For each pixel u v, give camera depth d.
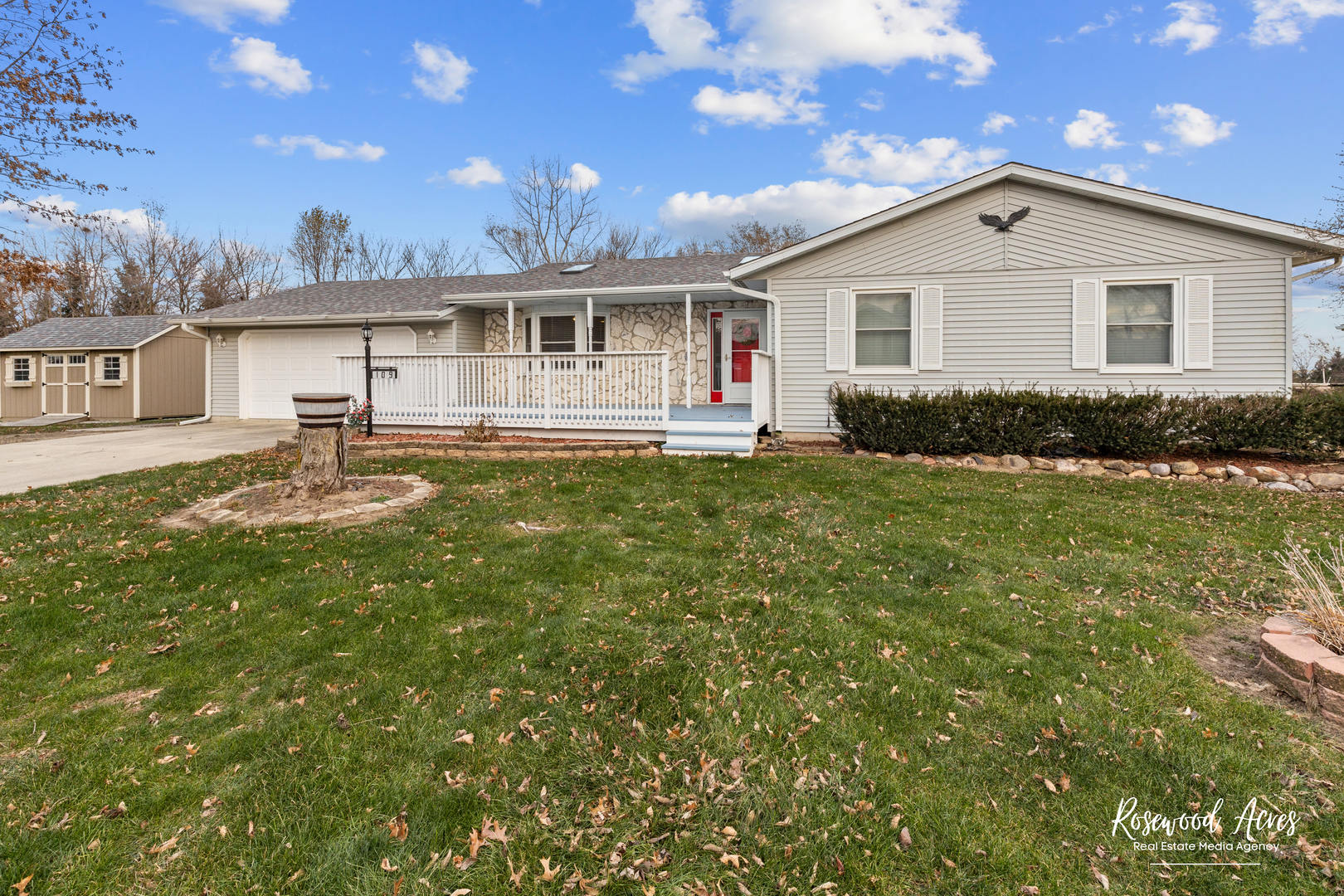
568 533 5.49
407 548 5.05
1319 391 9.54
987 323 10.00
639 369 10.28
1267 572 4.62
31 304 31.20
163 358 20.52
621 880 2.03
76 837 2.16
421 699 2.98
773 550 5.08
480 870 2.04
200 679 3.17
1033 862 2.09
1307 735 2.71
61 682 3.15
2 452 10.40
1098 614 3.92
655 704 2.96
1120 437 8.69
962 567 4.75
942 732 2.78
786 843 2.18
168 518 6.05
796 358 10.90
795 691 3.08
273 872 2.02
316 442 6.52
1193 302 9.20
